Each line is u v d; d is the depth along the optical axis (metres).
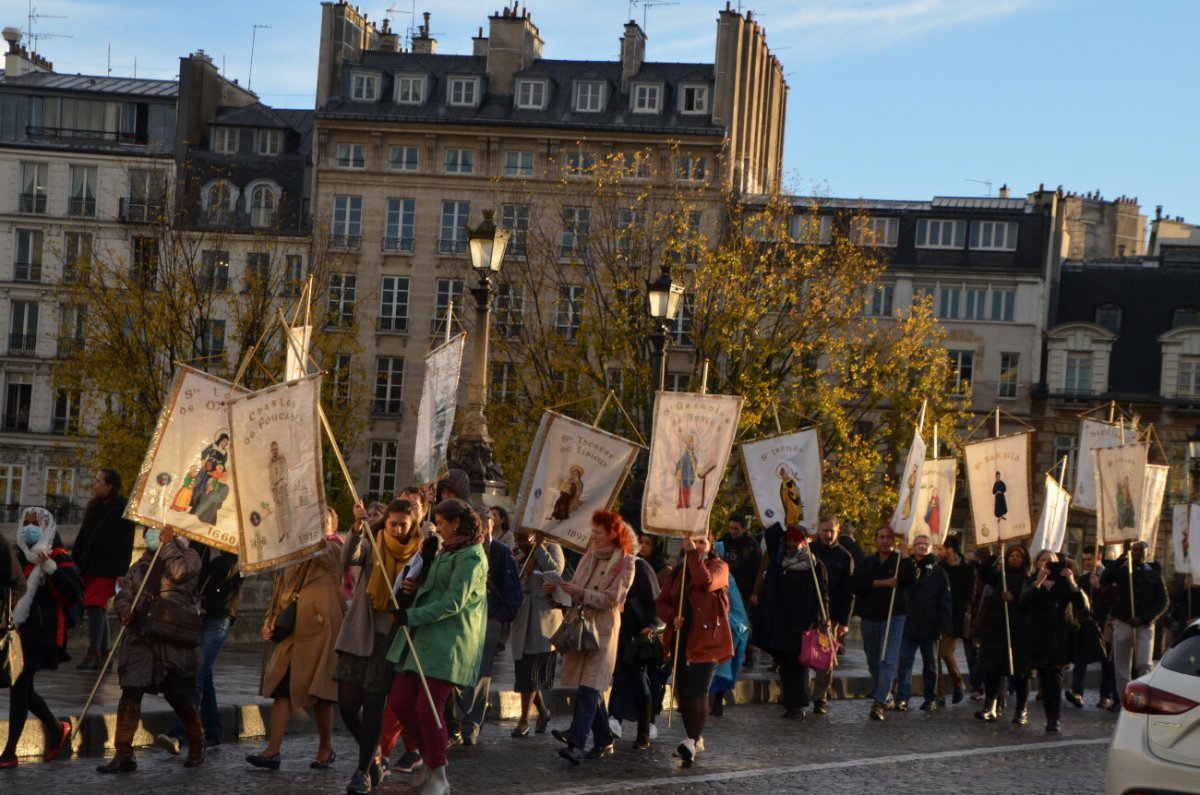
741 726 18.23
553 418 17.55
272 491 12.66
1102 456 25.48
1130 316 74.38
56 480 74.19
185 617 12.88
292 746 14.68
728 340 48.56
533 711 18.09
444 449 19.23
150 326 56.75
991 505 25.03
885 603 19.97
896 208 73.75
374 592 12.09
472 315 68.00
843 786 13.81
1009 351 72.81
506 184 70.69
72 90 75.69
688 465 17.44
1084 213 93.56
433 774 11.93
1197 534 27.25
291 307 59.81
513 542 18.42
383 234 71.81
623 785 13.17
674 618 15.15
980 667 20.23
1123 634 22.89
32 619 12.73
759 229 51.88
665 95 72.06
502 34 73.69
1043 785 14.57
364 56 74.62
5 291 74.75
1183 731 10.52
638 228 52.19
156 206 72.31
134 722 12.80
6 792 11.53
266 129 74.19
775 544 19.53
